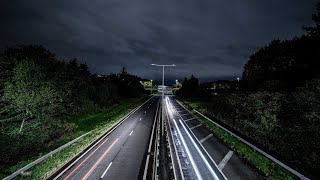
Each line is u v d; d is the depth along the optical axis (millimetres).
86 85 59219
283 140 23438
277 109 27188
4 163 21609
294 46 35219
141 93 140625
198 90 100062
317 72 28359
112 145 27297
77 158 22484
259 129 27875
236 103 37531
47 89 31203
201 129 36500
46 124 32781
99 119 46688
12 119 28938
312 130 19859
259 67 40875
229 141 27781
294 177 17219
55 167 19531
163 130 35938
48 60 37969
